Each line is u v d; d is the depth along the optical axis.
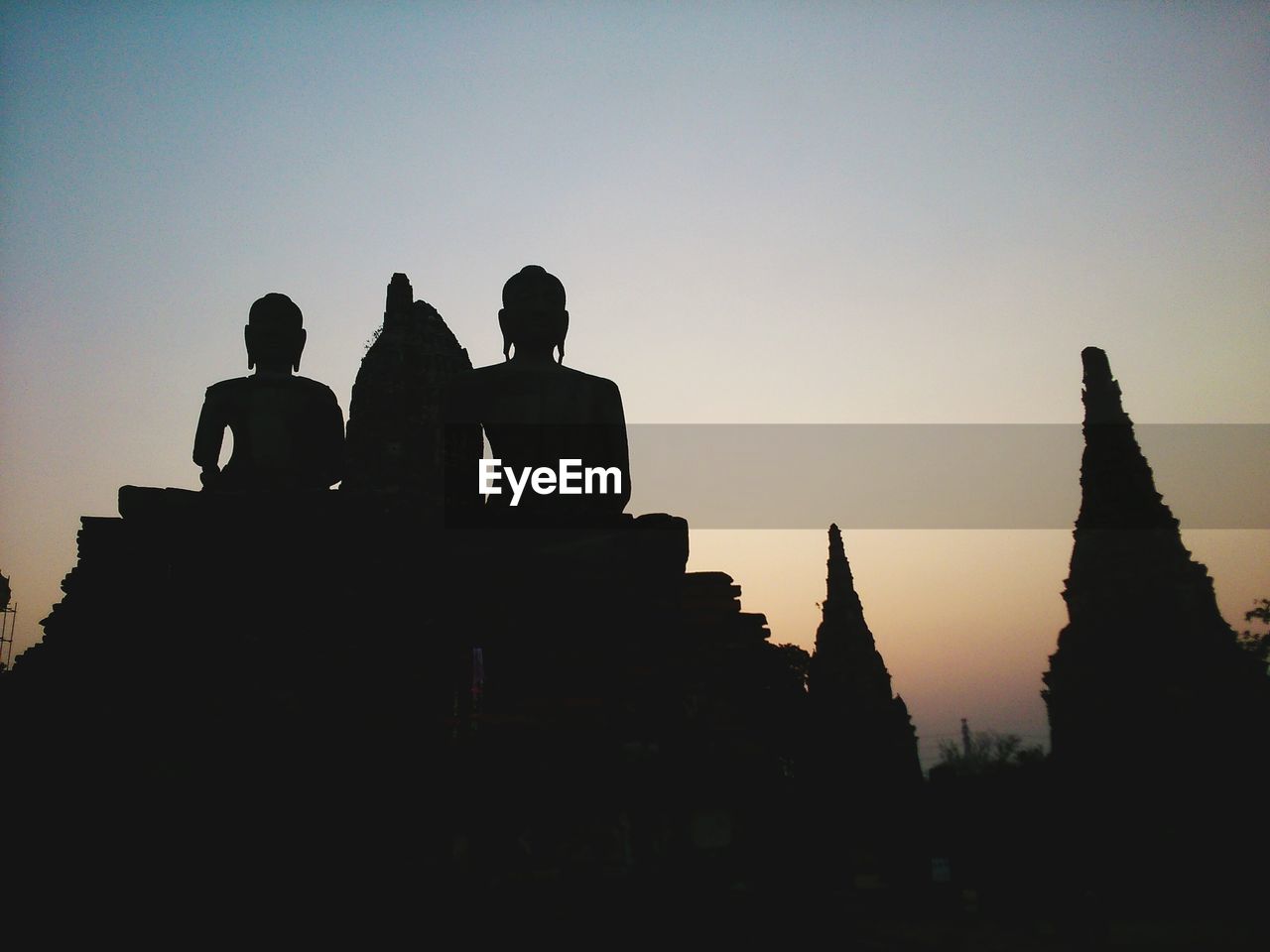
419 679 14.33
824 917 13.36
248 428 18.22
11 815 13.53
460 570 14.71
